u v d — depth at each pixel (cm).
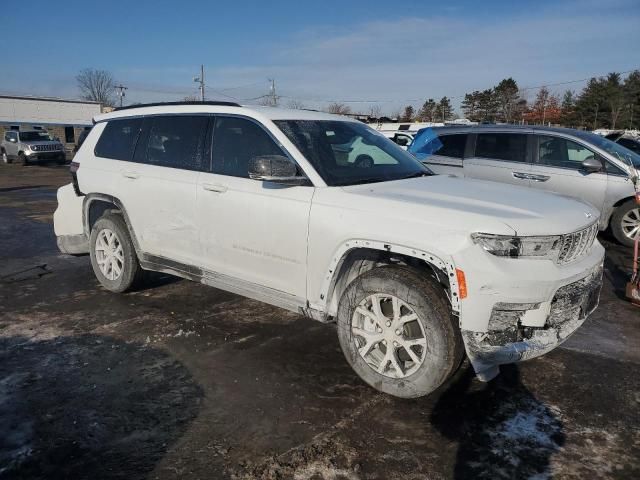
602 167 802
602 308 534
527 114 6556
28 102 4988
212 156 449
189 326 468
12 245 802
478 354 310
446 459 287
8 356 407
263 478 270
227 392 354
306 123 436
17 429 311
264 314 500
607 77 6788
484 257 306
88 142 567
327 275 366
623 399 352
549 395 356
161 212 477
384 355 355
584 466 282
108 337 444
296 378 375
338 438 304
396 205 341
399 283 332
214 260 444
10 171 2384
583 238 347
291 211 381
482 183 423
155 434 306
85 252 597
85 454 288
